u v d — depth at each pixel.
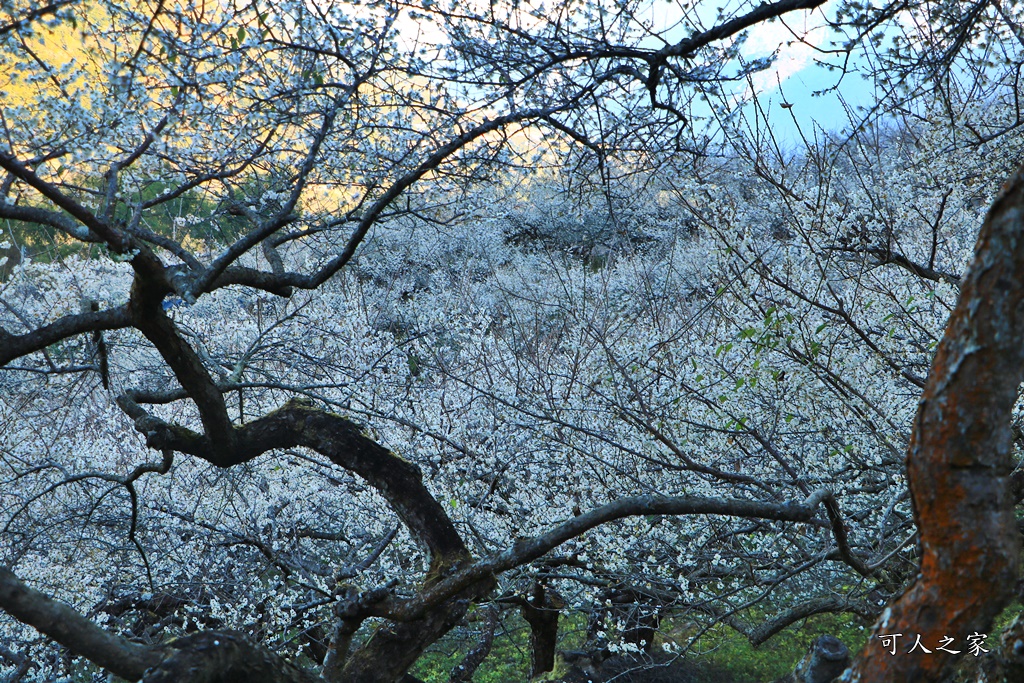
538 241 13.19
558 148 4.32
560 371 6.75
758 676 7.36
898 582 5.12
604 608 6.52
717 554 6.04
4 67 3.07
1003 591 1.54
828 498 3.21
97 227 3.06
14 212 3.11
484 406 6.79
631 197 5.02
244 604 6.31
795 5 3.51
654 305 7.77
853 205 5.25
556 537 3.19
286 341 6.98
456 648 8.63
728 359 5.81
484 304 11.59
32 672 6.05
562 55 3.84
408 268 13.50
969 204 6.24
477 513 6.31
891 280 5.80
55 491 6.54
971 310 1.49
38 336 3.48
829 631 8.26
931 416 1.56
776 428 5.75
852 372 5.22
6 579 2.06
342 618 3.44
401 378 7.11
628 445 5.89
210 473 6.81
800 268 5.10
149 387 8.13
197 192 4.31
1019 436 4.26
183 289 3.24
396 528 6.38
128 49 3.17
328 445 4.19
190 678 2.15
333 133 3.74
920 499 1.60
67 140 3.07
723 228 4.75
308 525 7.38
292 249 9.28
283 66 3.48
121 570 6.91
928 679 1.59
